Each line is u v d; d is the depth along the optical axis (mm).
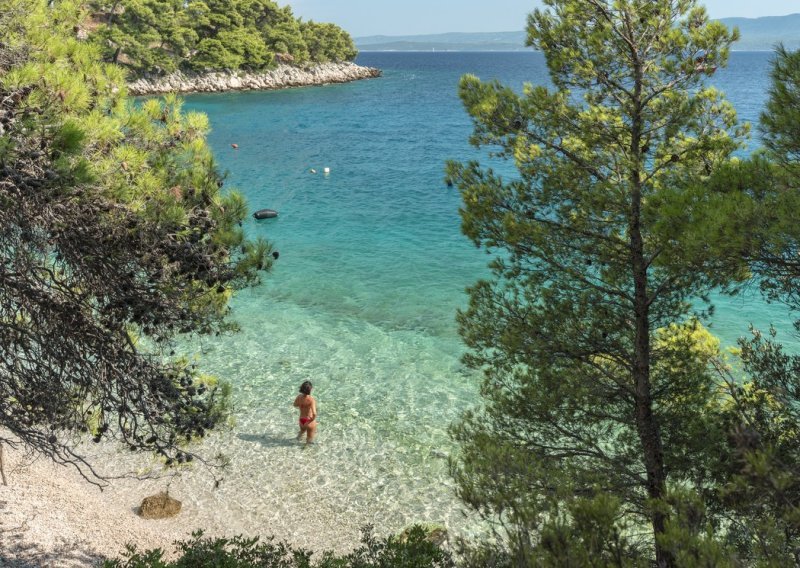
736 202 5965
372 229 37312
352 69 174125
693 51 8742
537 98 9344
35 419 7055
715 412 8781
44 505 12508
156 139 7332
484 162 57375
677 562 4445
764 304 23938
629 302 9523
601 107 9336
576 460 9109
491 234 9867
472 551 5914
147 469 14539
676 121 8797
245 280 7629
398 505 13516
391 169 56531
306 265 30453
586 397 9281
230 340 21594
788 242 5504
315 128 82375
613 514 5039
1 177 5441
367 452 15406
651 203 7094
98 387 7203
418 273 29359
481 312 9922
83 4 7859
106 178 6383
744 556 5992
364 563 7598
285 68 145000
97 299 7164
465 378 19203
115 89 7246
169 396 7273
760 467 4613
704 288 8805
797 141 6133
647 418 8844
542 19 9531
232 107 102688
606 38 8789
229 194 7406
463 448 9219
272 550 7750
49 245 6555
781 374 7844
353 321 23703
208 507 13359
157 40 111812
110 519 12609
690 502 5152
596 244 9445
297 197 45781
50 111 6129
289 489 14023
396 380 19062
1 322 6781
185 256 6680
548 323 9469
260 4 138000
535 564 4793
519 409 9477
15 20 6805
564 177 9336
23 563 10344
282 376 19172
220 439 15812
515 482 6469
